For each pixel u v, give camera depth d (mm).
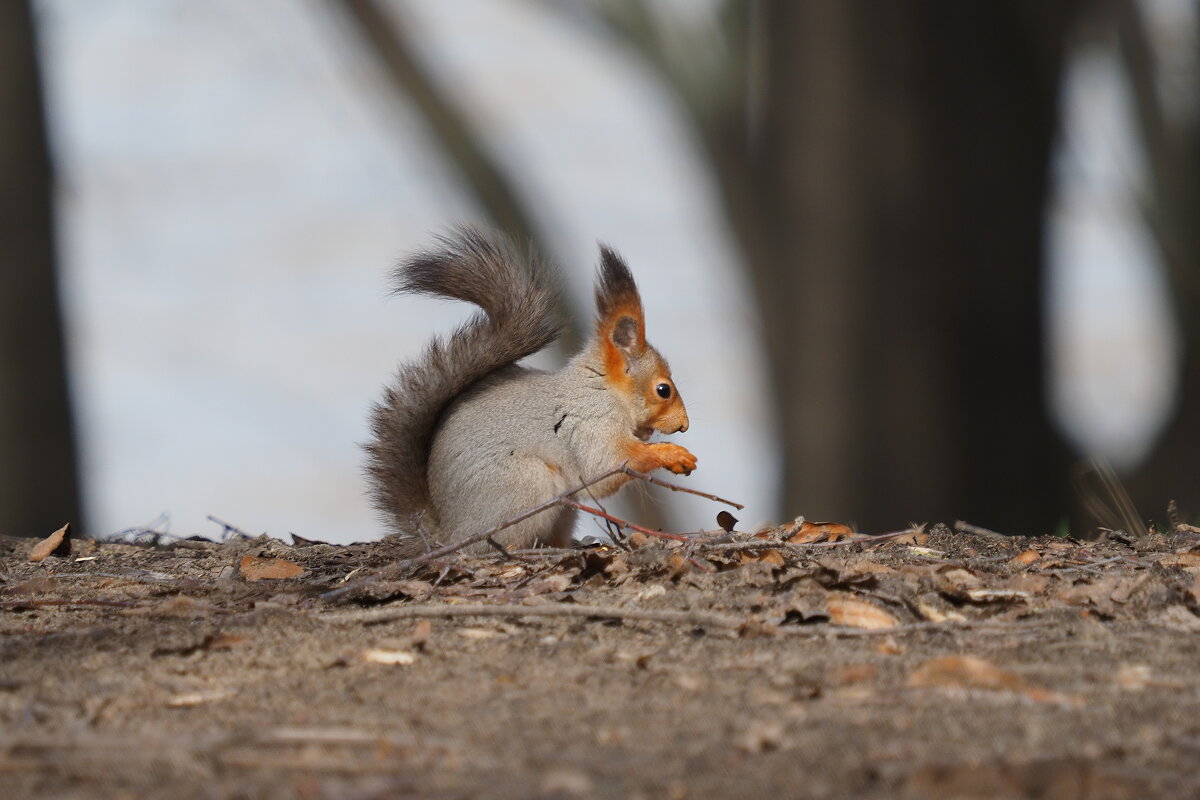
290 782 5227
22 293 21891
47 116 22438
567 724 5855
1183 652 6781
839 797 4969
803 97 21281
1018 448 21531
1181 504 23453
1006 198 21328
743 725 5762
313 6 30781
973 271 21188
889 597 7898
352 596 8523
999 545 10266
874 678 6441
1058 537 10836
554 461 10789
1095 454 24062
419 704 6211
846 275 21016
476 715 6020
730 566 8906
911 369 20969
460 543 9125
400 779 5219
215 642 7281
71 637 7473
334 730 5809
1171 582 8094
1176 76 28766
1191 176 27906
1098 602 7852
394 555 10305
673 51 29359
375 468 11000
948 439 21047
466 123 30734
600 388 11133
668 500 28609
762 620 7520
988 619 7613
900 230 20891
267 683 6637
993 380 21375
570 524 11109
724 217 28328
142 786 5227
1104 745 5383
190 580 9367
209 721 6023
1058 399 22812
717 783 5105
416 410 10953
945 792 4988
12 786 5246
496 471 10516
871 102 20859
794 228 21516
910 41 20734
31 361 21906
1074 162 29500
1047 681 6340
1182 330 25406
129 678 6730
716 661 6832
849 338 21062
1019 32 21281
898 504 21094
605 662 6867
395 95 30734
